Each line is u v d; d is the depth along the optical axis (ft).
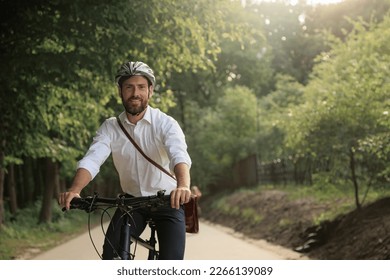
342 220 48.34
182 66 59.62
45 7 47.34
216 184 146.10
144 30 47.34
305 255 47.09
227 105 133.69
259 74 175.22
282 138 106.52
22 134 55.72
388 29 57.72
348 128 48.06
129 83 16.47
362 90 47.42
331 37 70.33
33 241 68.49
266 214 72.43
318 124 49.19
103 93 55.42
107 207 15.58
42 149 63.67
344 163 51.29
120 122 17.21
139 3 46.44
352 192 57.11
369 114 47.09
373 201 48.21
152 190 17.30
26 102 51.52
